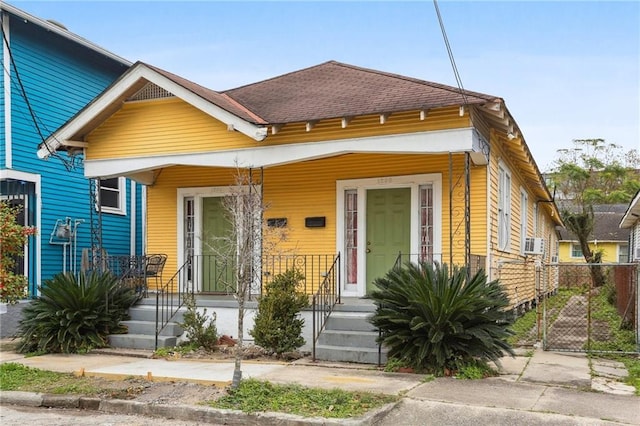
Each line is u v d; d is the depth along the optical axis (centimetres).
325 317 1041
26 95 1429
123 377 871
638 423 639
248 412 683
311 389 766
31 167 1444
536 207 2150
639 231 2492
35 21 1420
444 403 712
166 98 1227
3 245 1020
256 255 1076
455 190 1194
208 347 1079
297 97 1245
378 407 693
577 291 2800
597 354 1033
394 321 887
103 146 1278
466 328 877
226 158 1173
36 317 1099
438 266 922
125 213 1736
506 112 1069
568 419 654
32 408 769
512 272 1479
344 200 1298
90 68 1661
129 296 1209
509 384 810
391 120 1052
